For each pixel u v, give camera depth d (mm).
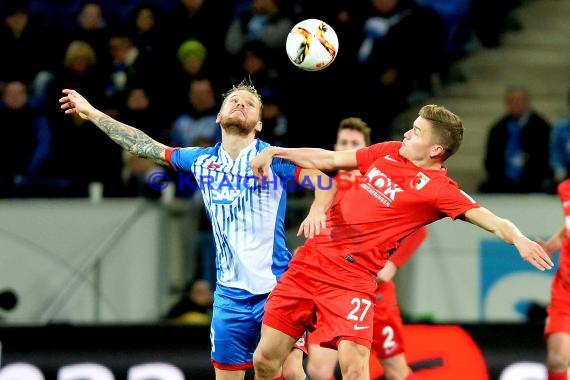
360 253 18641
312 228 18484
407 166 18703
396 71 31203
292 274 18922
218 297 19719
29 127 29641
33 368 24969
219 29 32094
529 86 36312
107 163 29406
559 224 26641
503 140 30875
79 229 26250
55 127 29781
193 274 26172
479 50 36938
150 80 30828
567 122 31844
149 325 25484
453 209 18344
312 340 22500
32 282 26172
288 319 18859
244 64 30906
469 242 26531
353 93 30500
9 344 25156
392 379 23531
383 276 22609
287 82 30500
